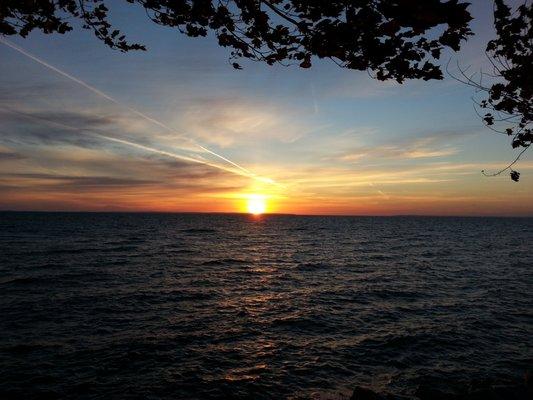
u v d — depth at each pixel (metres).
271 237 81.50
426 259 43.03
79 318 17.80
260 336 15.93
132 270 32.06
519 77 5.12
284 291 25.19
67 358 13.09
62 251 44.50
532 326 17.77
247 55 4.46
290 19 3.74
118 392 10.84
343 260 41.97
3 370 12.02
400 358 13.78
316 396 10.95
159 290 24.39
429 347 14.88
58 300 21.02
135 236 74.19
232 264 37.88
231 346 14.68
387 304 21.77
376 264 38.72
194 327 16.91
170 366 12.67
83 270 31.23
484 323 18.06
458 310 20.48
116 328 16.48
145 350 13.94
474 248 56.94
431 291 25.39
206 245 59.31
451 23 3.02
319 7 3.44
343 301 22.42
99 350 13.86
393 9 3.06
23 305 19.80
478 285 27.52
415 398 10.87
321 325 17.58
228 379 11.83
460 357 13.98
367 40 3.56
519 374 12.69
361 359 13.65
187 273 31.62
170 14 4.21
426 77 3.83
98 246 51.75
